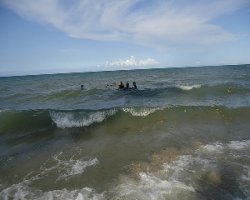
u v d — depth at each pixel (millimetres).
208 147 8672
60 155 8859
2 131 12203
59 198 6059
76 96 22406
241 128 10758
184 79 36156
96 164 7914
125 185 6461
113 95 21531
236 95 18188
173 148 8742
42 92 27797
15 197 6230
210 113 12477
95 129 11758
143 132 10844
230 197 5609
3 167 8117
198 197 5684
